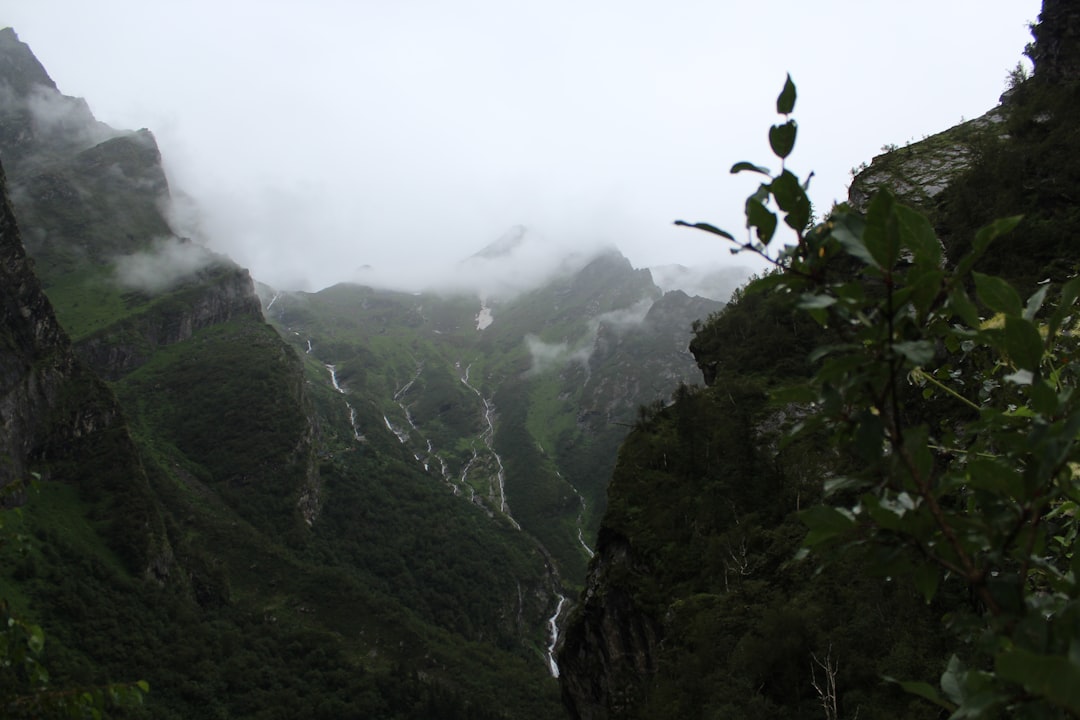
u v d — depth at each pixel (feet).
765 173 8.93
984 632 7.86
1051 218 89.40
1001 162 100.22
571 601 546.26
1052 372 14.53
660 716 84.02
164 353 564.71
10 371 315.78
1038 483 7.96
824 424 8.88
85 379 360.48
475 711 314.55
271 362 575.38
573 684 135.64
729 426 132.36
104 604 280.92
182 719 260.83
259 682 299.99
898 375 8.98
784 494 113.19
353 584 402.52
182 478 463.01
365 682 315.58
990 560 8.01
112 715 215.31
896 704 63.16
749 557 105.19
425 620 448.65
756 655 77.05
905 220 8.34
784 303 8.86
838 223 8.41
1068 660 5.47
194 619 312.09
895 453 8.25
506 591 516.73
